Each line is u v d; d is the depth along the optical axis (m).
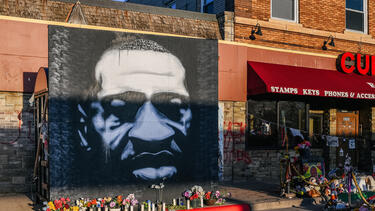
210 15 13.20
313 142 14.66
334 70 14.82
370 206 8.07
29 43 10.18
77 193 8.05
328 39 14.84
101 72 8.41
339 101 15.38
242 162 12.71
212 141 9.47
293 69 13.47
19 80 10.08
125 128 8.56
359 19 16.16
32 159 10.33
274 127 13.60
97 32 8.40
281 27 13.79
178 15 12.77
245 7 13.20
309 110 14.61
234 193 10.34
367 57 15.00
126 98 8.62
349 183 8.99
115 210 7.89
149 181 8.73
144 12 12.33
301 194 9.80
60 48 8.05
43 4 10.95
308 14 14.55
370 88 13.97
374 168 11.01
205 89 9.47
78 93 8.19
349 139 15.38
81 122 8.17
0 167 9.98
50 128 7.91
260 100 13.41
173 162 9.00
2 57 9.89
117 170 8.44
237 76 12.66
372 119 15.51
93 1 11.61
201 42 9.46
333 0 15.16
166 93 9.02
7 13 10.34
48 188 8.02
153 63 8.91
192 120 9.27
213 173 9.44
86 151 8.19
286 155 10.33
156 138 8.85
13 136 10.13
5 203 8.93
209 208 8.58
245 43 12.94
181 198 8.95
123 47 8.65
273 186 11.62
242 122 12.75
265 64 13.13
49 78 7.94
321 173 10.46
